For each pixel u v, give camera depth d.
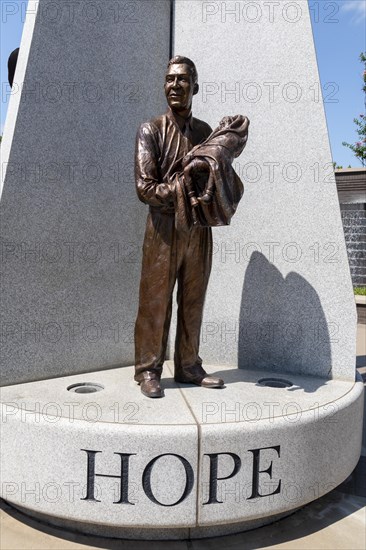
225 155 3.37
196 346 4.03
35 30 3.99
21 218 4.00
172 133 3.71
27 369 4.11
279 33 4.55
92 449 3.03
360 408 4.00
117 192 4.73
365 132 18.48
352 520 3.60
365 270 13.94
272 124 4.61
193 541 3.29
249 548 3.21
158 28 5.02
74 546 3.20
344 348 4.35
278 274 4.63
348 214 14.16
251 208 4.73
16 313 4.02
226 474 3.08
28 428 3.18
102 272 4.64
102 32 4.52
